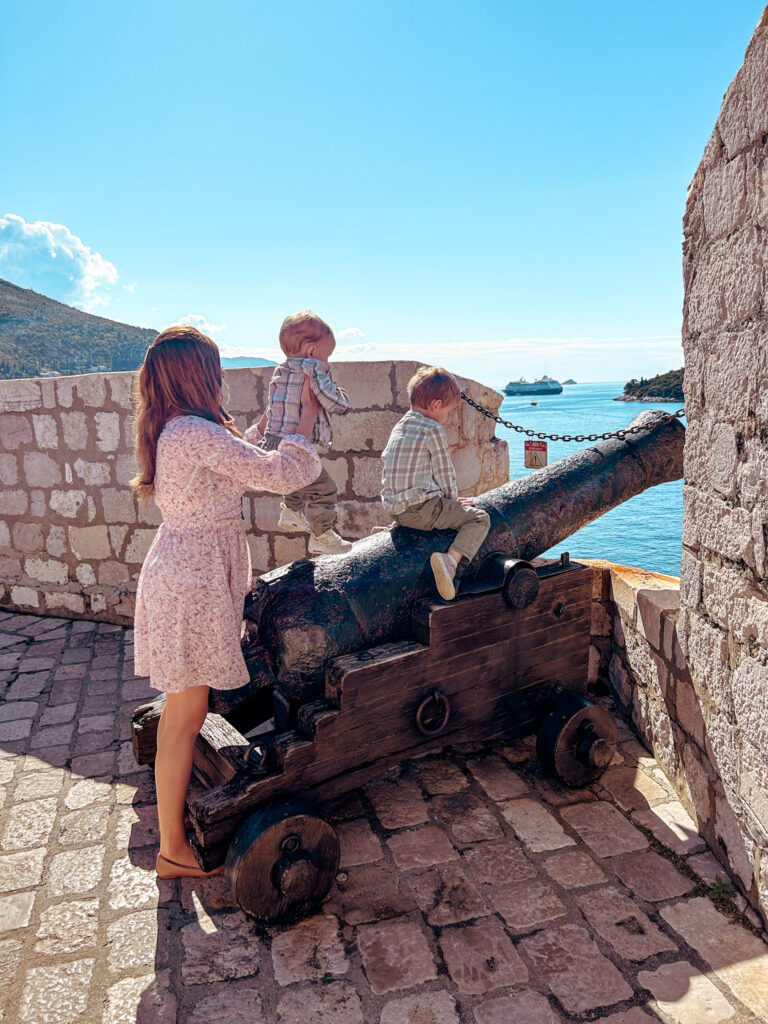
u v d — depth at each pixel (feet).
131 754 10.67
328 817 8.91
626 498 10.19
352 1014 5.92
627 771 9.80
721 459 7.35
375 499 14.71
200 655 6.54
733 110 6.72
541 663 9.43
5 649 15.51
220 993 6.17
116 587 16.98
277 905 6.84
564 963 6.42
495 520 9.20
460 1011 5.92
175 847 7.33
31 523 17.57
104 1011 6.01
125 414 15.79
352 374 14.20
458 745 10.66
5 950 6.76
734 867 7.39
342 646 7.82
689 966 6.35
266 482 6.46
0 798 9.50
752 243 6.48
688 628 8.52
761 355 6.39
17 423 17.07
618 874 7.65
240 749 7.60
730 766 7.42
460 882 7.59
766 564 6.44
